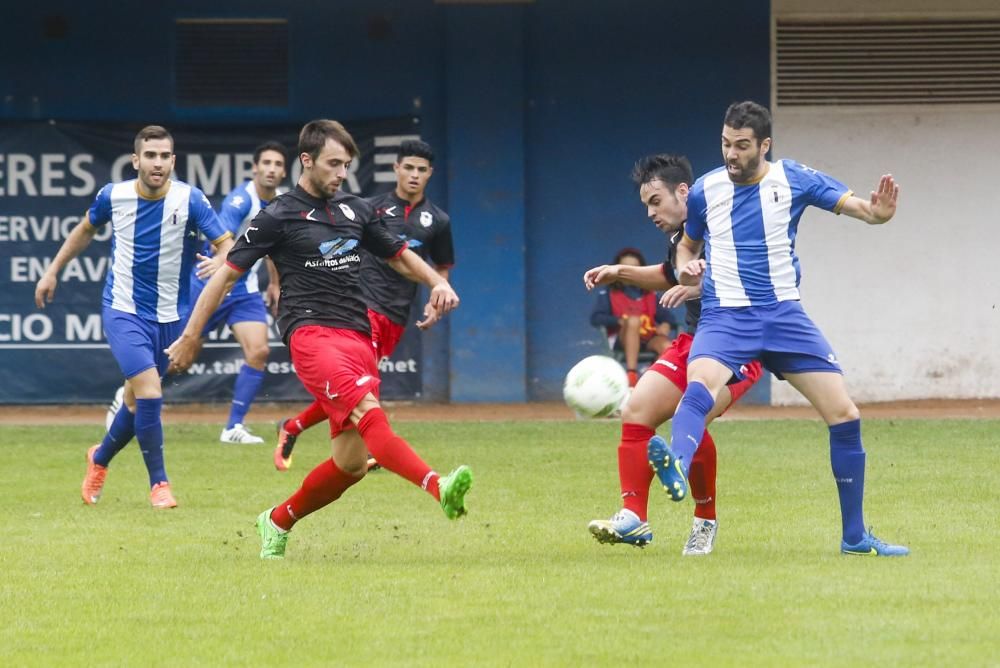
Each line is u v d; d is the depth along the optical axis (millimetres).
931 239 54062
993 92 53781
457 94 53469
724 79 54031
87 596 19984
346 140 22828
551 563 22312
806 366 22516
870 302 54062
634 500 22672
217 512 28719
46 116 53625
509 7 53344
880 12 53625
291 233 22703
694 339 22625
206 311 22875
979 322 54125
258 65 54031
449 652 16578
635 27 54000
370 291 34188
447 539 25203
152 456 29562
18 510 29094
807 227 53969
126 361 29562
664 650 16469
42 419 50562
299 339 22719
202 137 53688
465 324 53938
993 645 16547
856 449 22625
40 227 53375
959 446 39562
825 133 54031
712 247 22516
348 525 26938
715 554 23188
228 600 19594
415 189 34938
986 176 54000
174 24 53938
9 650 17016
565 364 54469
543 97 54156
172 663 16312
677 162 24188
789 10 53750
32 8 53594
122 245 30016
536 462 36750
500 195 53688
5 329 53469
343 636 17453
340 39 54031
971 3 53531
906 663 15773
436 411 52281
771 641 16844
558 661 16047
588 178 54188
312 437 43219
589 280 24375
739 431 43938
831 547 23906
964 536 24766
